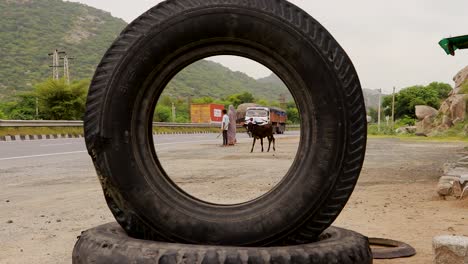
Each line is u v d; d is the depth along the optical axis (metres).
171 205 3.24
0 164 13.03
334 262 3.00
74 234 5.33
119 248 3.03
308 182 3.18
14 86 173.25
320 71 3.17
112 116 3.22
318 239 3.39
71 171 11.48
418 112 49.72
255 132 19.70
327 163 3.16
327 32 3.24
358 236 3.43
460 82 43.44
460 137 37.88
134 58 3.22
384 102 92.25
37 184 9.31
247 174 11.42
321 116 3.18
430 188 8.81
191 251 2.88
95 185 9.18
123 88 3.22
